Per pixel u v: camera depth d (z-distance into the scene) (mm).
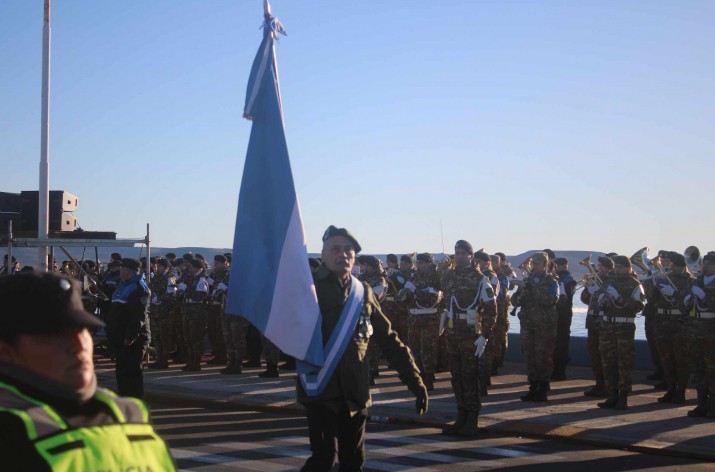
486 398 12742
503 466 8305
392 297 15859
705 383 11055
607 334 11719
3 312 2164
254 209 6145
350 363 5660
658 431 9977
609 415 11117
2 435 1992
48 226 17078
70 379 2195
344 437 5746
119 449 2143
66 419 2129
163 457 2273
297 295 5738
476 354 9898
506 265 16281
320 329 5656
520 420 10680
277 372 15352
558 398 12828
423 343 13836
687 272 12141
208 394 13062
